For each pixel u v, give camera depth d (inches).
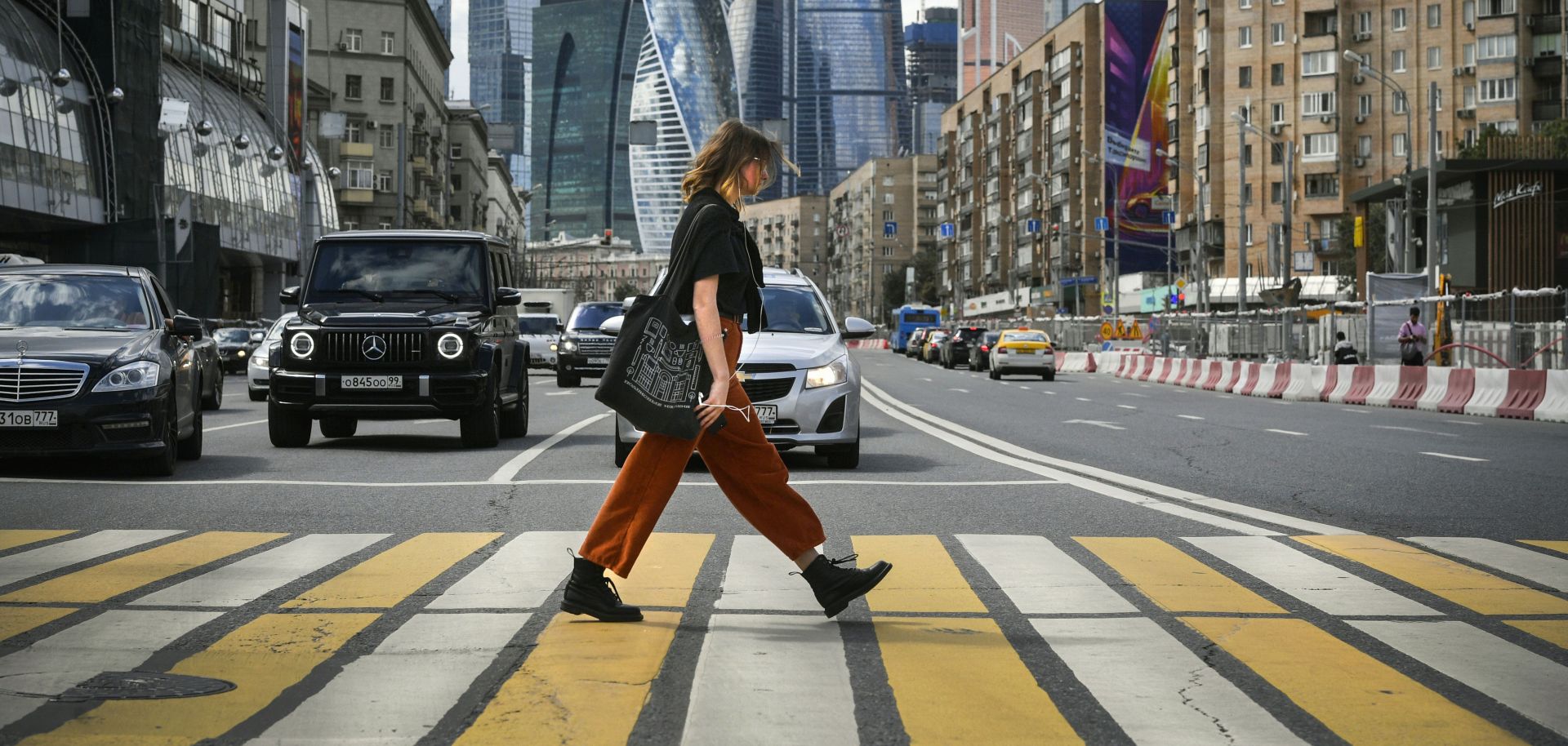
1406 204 1988.2
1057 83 4650.6
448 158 5206.7
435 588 255.0
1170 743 157.9
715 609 234.4
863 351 4822.8
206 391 926.4
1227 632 219.5
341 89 4042.8
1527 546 321.4
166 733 159.0
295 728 161.5
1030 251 4916.3
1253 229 3742.6
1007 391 1416.1
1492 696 180.1
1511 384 959.0
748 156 217.6
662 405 208.1
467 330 595.5
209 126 2417.6
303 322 593.6
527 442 650.8
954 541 322.7
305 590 253.1
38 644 205.9
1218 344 1914.4
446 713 168.2
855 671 190.5
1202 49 3875.5
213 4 2901.1
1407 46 3567.9
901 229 7568.9
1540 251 2300.7
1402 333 1202.0
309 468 507.2
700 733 159.3
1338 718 168.9
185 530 339.6
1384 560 295.0
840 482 469.1
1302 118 3686.0
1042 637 214.1
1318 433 749.9
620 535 218.7
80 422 450.3
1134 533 339.6
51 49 2059.5
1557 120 3002.0
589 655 197.2
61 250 2176.4
